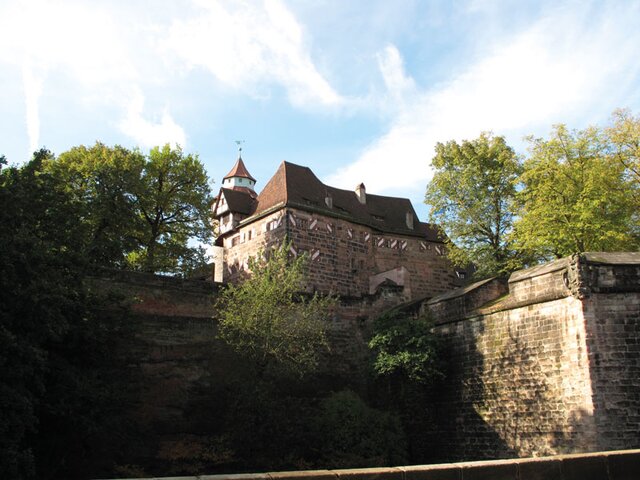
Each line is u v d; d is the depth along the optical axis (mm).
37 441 19953
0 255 16984
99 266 26797
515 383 26594
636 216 38000
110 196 40812
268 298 28609
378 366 29953
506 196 45344
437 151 48656
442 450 29750
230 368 28984
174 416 27406
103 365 23375
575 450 23438
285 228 44219
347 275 47250
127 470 23094
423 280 53531
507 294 31016
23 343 16797
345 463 25562
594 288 24188
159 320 28703
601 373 23359
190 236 50625
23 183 20750
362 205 53188
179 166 49469
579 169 37688
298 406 28469
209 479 8672
